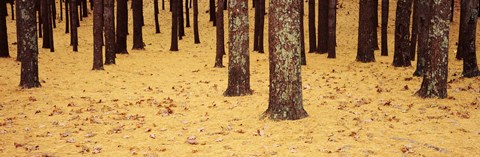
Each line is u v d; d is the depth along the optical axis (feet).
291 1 28.66
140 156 23.31
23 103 39.19
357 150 22.86
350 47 96.17
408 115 30.81
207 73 59.00
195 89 46.55
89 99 40.93
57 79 53.31
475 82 44.52
